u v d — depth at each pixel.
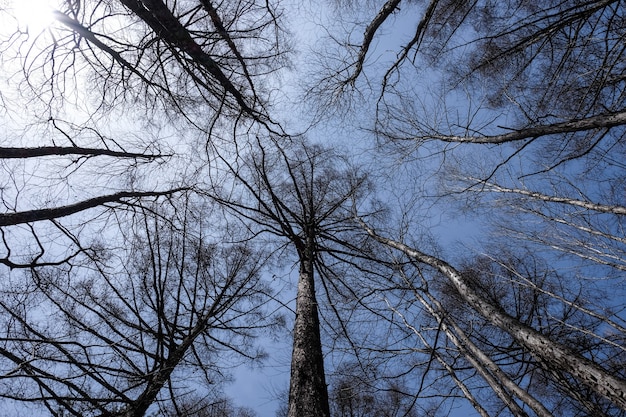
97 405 2.98
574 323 5.85
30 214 3.50
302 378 3.34
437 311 4.68
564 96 4.96
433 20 5.05
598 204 5.95
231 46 3.13
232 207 5.50
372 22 4.36
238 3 3.44
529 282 6.14
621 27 3.91
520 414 3.71
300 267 5.88
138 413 3.18
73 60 3.99
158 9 2.56
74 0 3.07
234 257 5.57
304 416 2.90
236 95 3.35
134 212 4.55
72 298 3.71
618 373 4.73
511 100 5.15
